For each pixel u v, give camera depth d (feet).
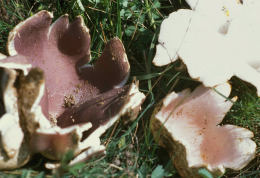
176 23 1.53
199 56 1.47
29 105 1.35
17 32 1.46
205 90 1.51
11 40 1.46
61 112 1.53
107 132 1.55
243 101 1.61
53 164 1.41
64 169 1.38
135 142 1.55
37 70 1.33
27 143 1.39
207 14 1.56
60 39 1.54
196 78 1.45
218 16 1.56
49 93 1.53
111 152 1.52
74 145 1.38
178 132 1.48
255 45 1.52
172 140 1.45
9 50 1.46
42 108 1.43
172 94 1.49
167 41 1.51
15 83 1.38
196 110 1.53
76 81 1.57
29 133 1.37
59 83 1.55
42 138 1.36
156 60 1.49
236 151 1.49
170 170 1.50
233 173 1.54
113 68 1.54
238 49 1.50
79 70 1.57
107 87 1.55
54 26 1.54
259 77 1.48
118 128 1.56
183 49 1.48
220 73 1.46
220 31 1.55
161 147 1.56
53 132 1.35
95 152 1.40
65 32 1.54
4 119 1.35
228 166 1.47
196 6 1.57
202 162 1.45
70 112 1.52
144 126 1.59
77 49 1.55
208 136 1.52
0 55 1.44
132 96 1.46
